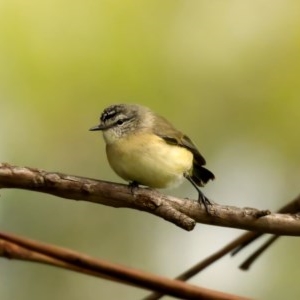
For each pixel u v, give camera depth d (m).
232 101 12.34
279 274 10.83
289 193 12.17
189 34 12.34
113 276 2.86
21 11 11.41
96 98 11.51
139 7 12.09
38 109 11.34
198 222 5.16
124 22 11.90
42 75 11.27
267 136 12.30
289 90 12.48
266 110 12.38
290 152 12.25
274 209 12.15
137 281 2.84
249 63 12.57
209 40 12.48
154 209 4.71
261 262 10.96
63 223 11.12
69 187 4.71
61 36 11.48
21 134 11.40
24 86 11.23
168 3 12.30
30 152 11.42
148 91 11.73
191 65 12.19
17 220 10.85
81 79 11.45
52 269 10.78
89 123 11.57
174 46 12.16
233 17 12.78
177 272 11.60
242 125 12.32
